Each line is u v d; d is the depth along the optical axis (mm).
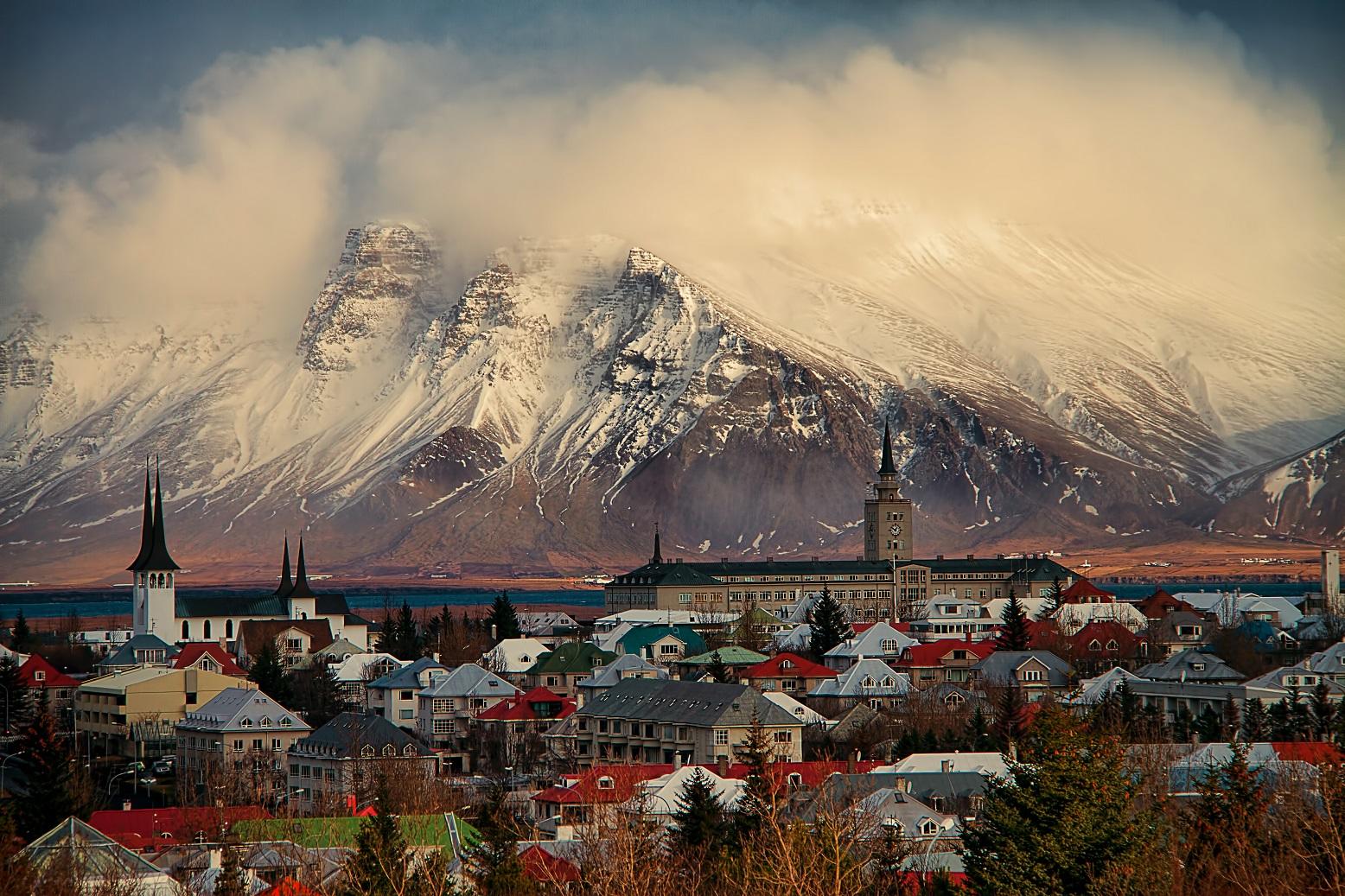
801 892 191000
